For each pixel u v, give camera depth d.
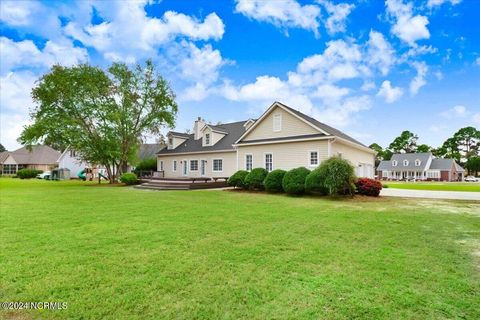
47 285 3.03
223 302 2.68
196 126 27.86
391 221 6.81
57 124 21.42
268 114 18.47
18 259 3.86
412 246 4.66
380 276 3.35
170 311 2.51
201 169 24.67
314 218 7.15
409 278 3.29
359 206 9.60
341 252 4.28
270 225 6.25
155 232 5.52
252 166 18.95
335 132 18.48
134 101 24.56
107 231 5.59
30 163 43.91
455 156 65.12
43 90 21.39
